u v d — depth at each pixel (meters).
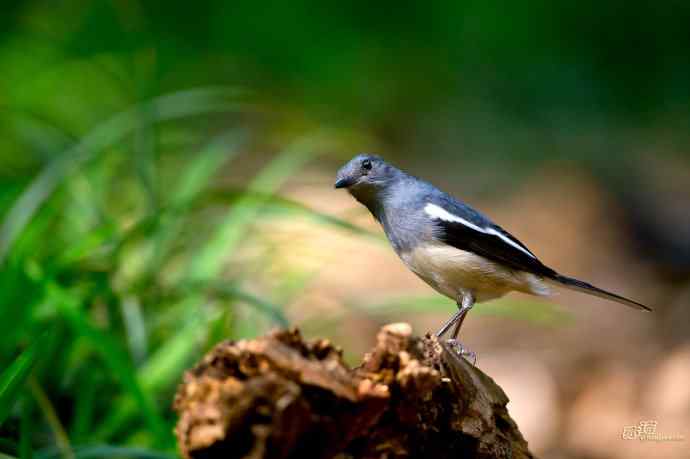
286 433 4.09
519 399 11.30
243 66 21.80
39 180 8.75
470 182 18.70
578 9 23.95
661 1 23.97
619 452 10.59
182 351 7.93
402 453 4.77
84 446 6.41
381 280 12.77
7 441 6.64
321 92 21.95
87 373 7.90
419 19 24.17
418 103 22.30
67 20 17.41
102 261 8.80
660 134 21.38
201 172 9.66
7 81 15.46
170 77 20.14
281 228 11.70
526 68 23.03
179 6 22.30
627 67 23.16
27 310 7.42
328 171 17.31
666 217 16.44
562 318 11.44
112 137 9.65
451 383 5.09
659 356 11.82
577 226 16.22
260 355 4.25
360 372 4.61
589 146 20.27
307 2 23.44
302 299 11.16
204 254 8.87
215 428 4.06
